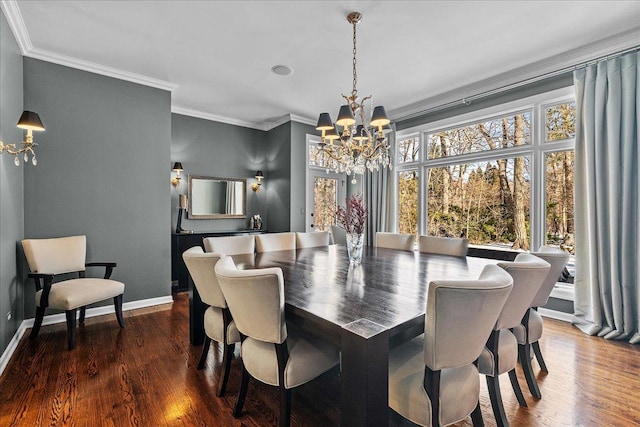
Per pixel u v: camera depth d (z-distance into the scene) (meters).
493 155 3.78
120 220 3.41
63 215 3.06
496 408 1.50
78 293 2.53
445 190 4.33
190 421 1.63
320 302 1.42
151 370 2.15
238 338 1.86
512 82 3.47
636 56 2.59
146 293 3.59
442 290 1.08
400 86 3.80
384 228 4.84
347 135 2.52
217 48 2.91
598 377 2.05
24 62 2.87
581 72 2.92
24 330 2.81
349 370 1.12
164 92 3.73
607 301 2.72
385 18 2.45
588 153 2.83
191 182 4.78
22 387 1.92
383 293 1.56
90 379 2.02
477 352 1.23
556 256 1.89
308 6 2.30
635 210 2.61
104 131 3.30
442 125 4.27
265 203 5.61
